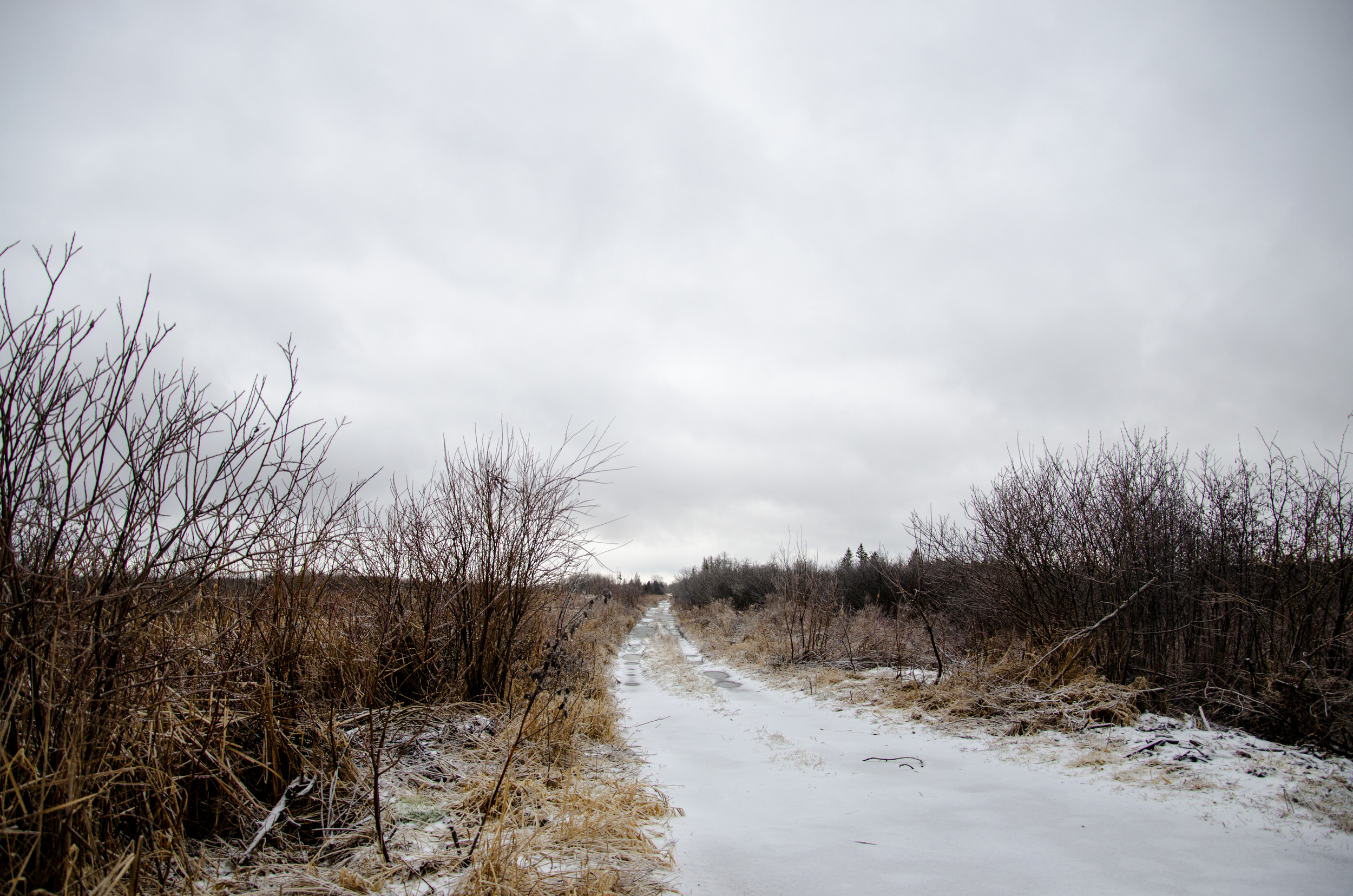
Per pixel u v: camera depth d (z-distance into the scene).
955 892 3.65
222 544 3.70
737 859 4.11
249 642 4.41
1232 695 7.73
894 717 9.37
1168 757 6.34
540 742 6.06
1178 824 4.79
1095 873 3.92
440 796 4.75
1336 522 7.71
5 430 2.83
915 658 13.50
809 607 16.89
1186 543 8.95
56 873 2.63
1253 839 4.47
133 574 3.28
